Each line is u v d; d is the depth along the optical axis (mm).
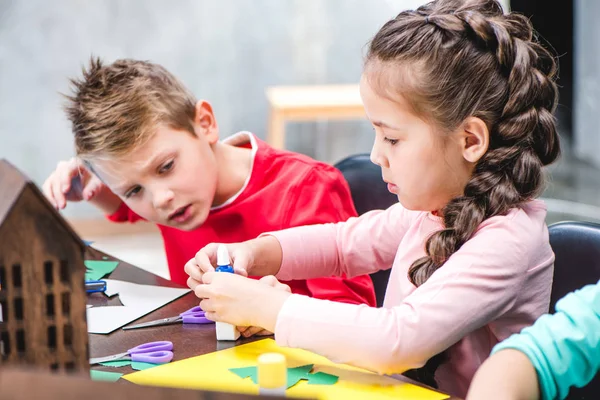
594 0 3545
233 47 3729
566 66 3822
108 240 3598
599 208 3486
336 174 1466
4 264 659
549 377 741
